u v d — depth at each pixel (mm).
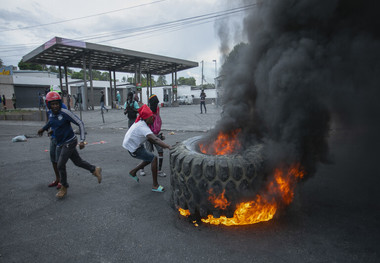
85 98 23438
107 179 4512
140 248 2340
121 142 8234
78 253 2299
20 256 2271
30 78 35969
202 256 2172
